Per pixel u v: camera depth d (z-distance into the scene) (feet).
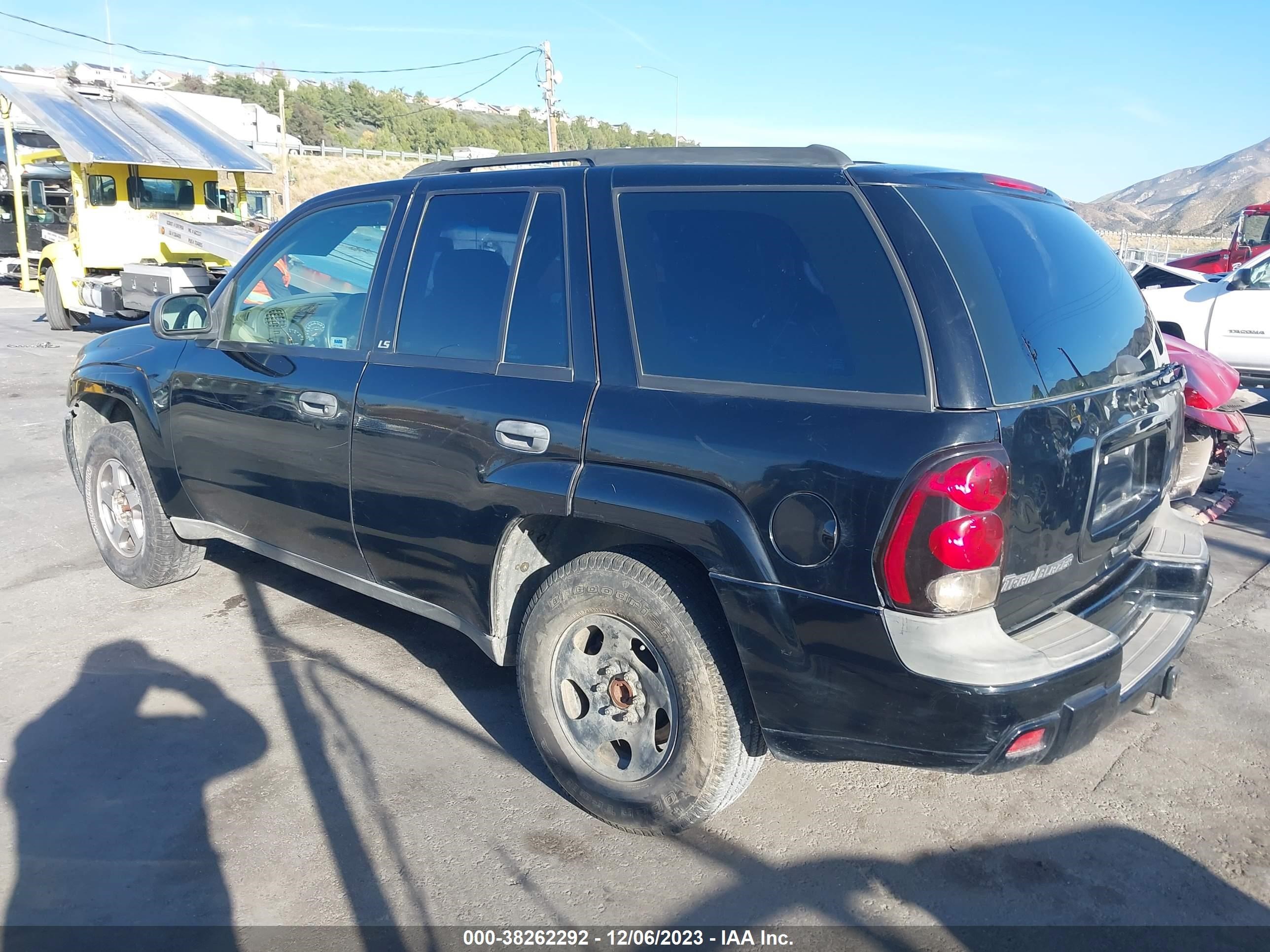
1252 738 11.78
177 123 48.85
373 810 10.08
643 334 9.30
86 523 19.39
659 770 9.29
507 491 9.89
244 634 14.33
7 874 9.00
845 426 7.92
